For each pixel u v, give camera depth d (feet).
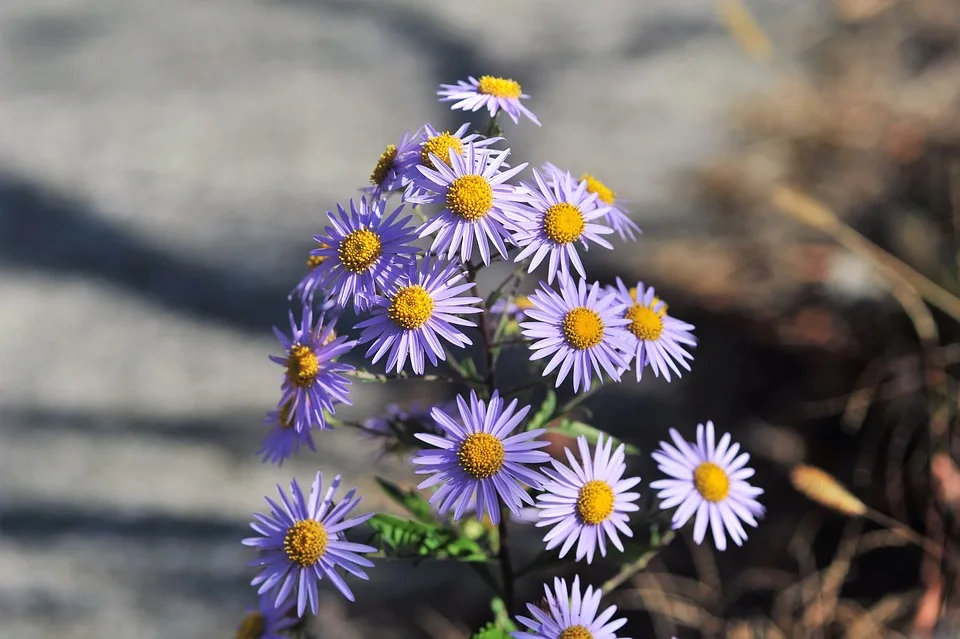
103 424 3.74
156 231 4.83
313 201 4.88
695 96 4.91
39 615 2.91
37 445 3.65
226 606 2.90
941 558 2.43
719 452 1.83
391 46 6.27
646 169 4.37
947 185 3.20
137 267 4.64
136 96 6.09
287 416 1.84
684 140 4.50
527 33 6.27
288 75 6.07
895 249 3.10
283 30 6.71
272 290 4.34
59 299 4.47
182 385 3.89
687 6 6.18
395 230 1.75
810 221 2.91
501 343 1.80
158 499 3.33
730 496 1.82
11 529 3.29
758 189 3.68
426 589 2.79
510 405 1.73
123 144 5.57
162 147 5.49
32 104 6.10
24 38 7.11
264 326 4.15
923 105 3.60
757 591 2.56
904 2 4.34
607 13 6.36
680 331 1.83
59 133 5.72
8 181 5.31
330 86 5.87
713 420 3.02
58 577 3.05
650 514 1.83
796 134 3.80
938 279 2.90
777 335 3.09
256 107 5.75
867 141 3.52
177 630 2.82
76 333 4.26
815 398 2.95
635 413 3.12
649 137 4.63
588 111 5.08
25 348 4.19
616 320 1.77
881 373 2.80
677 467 1.81
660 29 5.94
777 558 2.61
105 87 6.26
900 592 2.47
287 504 1.76
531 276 3.60
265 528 1.76
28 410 3.85
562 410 1.85
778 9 5.45
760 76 4.74
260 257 4.55
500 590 1.89
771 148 3.87
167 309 4.33
